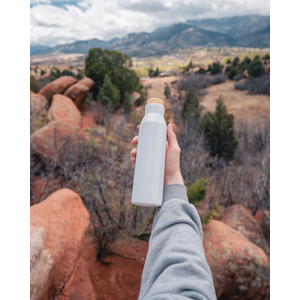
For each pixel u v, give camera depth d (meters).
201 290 0.40
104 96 8.80
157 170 0.67
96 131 6.69
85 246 3.18
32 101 7.31
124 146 5.67
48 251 1.44
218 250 2.76
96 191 3.41
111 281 2.76
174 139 0.77
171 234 0.53
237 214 4.38
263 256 2.80
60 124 5.19
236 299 2.69
